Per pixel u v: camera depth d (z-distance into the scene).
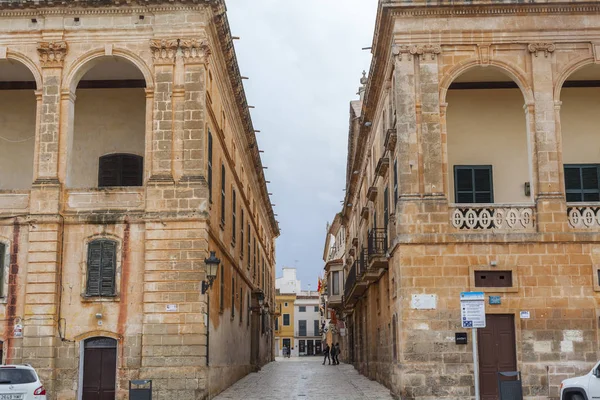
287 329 103.06
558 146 21.69
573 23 22.23
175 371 20.98
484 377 20.64
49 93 22.77
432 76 22.06
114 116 26.12
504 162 24.42
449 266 21.11
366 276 30.08
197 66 22.58
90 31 23.02
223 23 24.00
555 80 22.03
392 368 23.77
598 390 15.32
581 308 20.91
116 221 22.02
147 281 21.47
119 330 21.47
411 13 22.34
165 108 22.38
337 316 66.94
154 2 22.75
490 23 22.28
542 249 21.20
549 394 20.45
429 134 21.78
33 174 23.62
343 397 23.64
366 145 37.34
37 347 21.22
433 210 21.34
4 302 21.75
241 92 31.25
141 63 22.75
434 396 20.48
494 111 24.78
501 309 20.92
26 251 22.03
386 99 26.73
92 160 25.75
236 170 34.16
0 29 23.11
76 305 21.69
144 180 22.36
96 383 21.42
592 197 24.31
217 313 25.58
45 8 23.02
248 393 25.70
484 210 21.47
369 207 34.56
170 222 21.77
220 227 27.27
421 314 20.88
